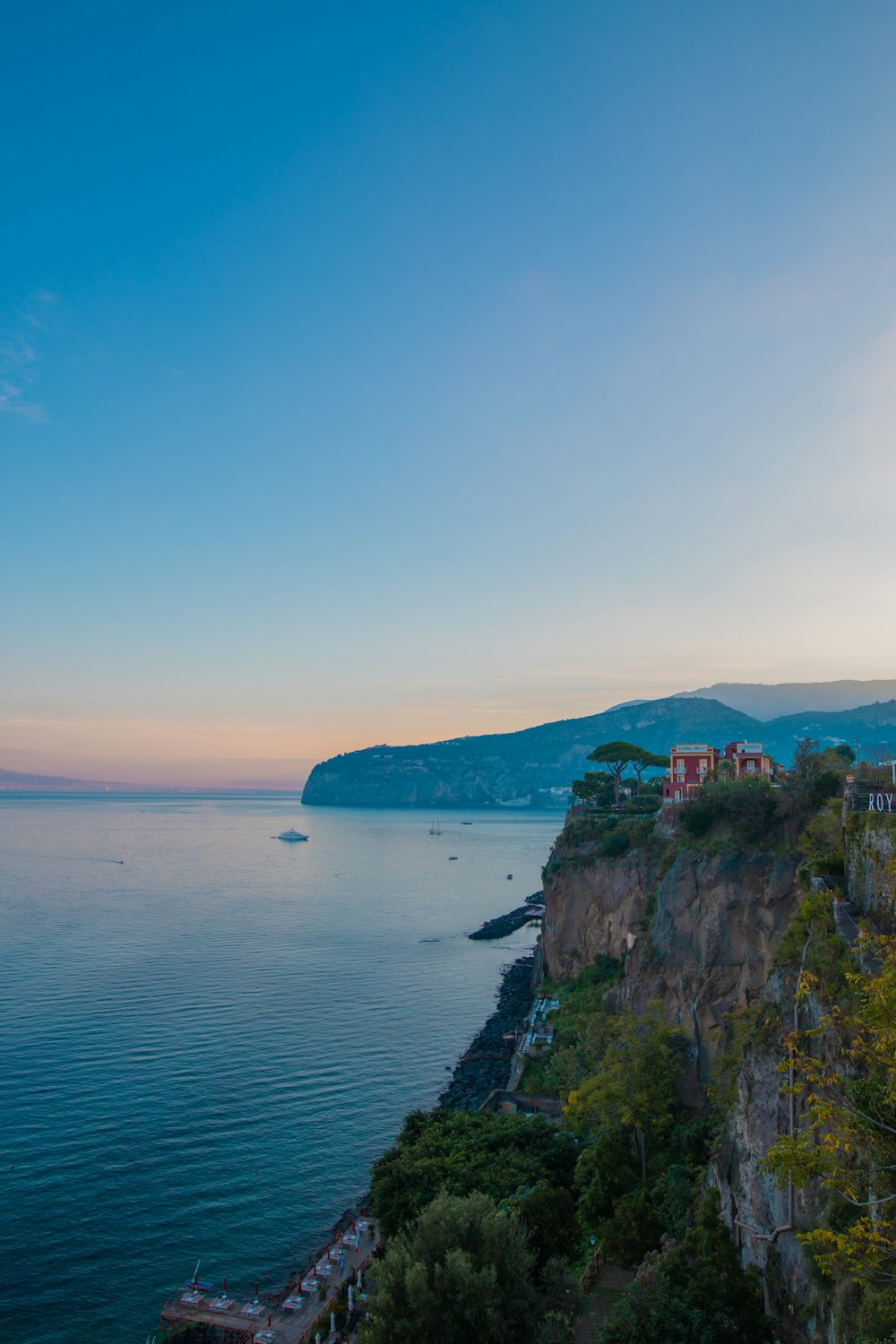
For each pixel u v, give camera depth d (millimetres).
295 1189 65250
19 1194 62844
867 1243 21875
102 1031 96500
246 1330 49188
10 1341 49125
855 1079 27250
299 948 144750
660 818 94625
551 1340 35125
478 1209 40469
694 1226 40562
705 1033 56875
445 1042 98625
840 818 47969
